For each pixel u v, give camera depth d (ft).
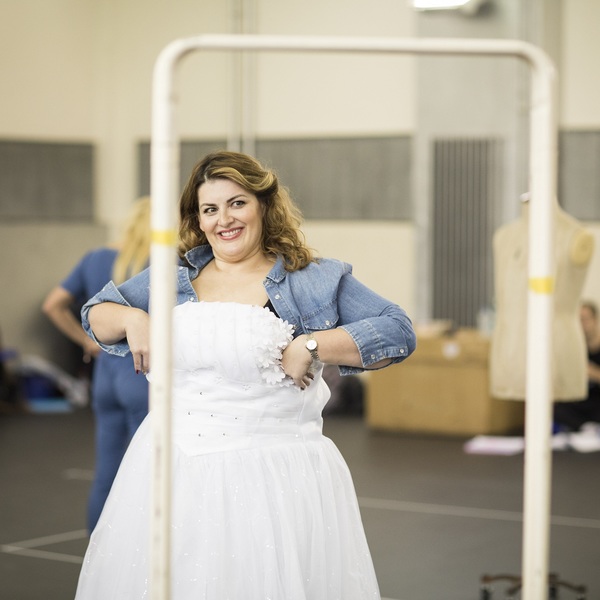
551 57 43.06
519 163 44.24
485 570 21.30
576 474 31.37
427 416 38.83
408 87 46.16
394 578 20.67
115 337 11.65
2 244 49.57
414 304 46.29
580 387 20.89
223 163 11.64
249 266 11.86
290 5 47.32
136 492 11.54
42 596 19.16
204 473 11.30
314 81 47.73
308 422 11.86
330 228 47.78
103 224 51.47
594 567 21.54
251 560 11.09
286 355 11.23
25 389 47.11
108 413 18.15
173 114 8.13
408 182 46.29
